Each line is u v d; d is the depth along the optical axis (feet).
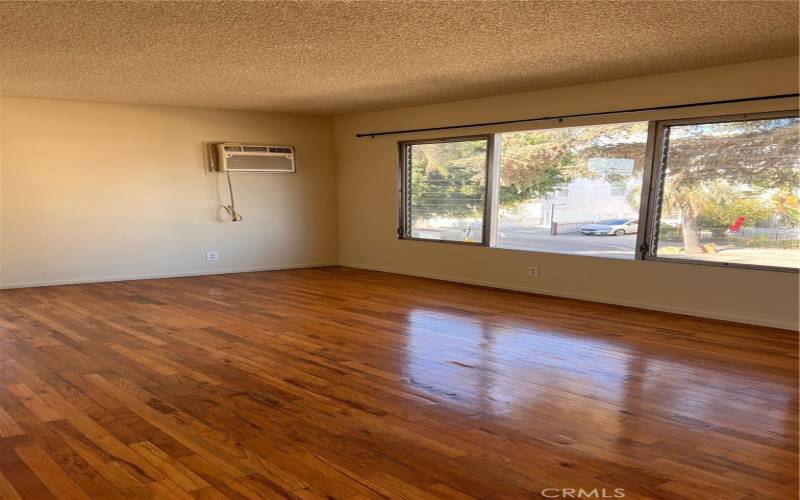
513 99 18.99
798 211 13.93
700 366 11.48
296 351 12.37
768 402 9.62
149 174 21.68
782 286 14.25
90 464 7.36
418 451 7.79
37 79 16.14
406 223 23.52
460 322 15.08
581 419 8.88
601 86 16.84
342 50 12.83
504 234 20.25
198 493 6.67
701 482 7.00
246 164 23.18
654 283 16.52
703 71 14.90
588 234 17.99
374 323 14.94
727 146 14.89
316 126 25.22
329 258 26.17
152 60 13.80
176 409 9.20
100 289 19.63
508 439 8.17
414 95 19.38
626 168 16.96
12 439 8.08
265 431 8.39
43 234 20.01
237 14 10.14
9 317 15.43
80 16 10.20
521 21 10.61
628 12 10.08
